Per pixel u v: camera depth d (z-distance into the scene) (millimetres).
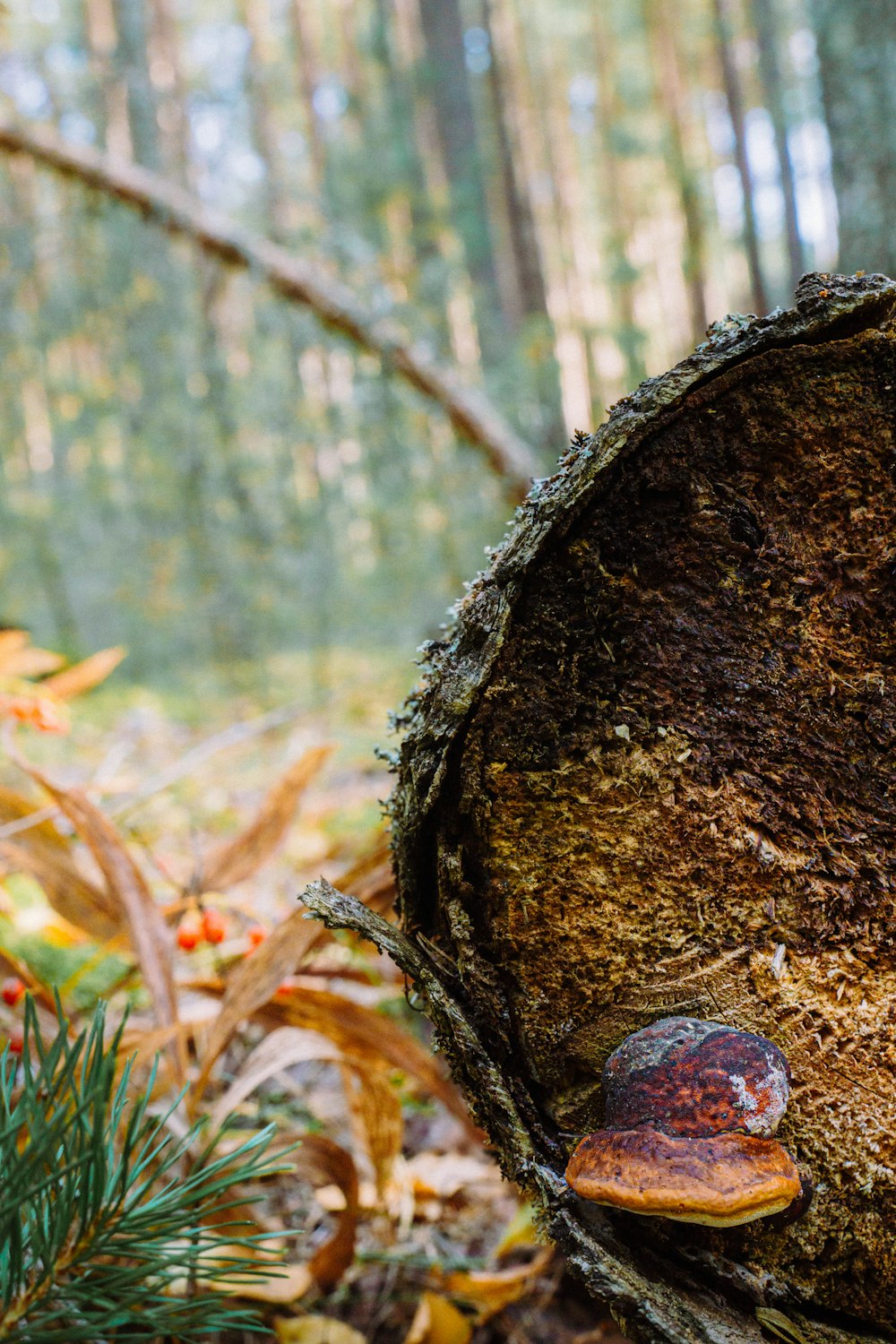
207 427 3660
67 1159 655
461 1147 1028
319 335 3211
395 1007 1222
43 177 3443
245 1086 855
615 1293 660
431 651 756
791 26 7352
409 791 727
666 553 711
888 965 714
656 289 8625
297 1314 876
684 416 700
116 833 929
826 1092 703
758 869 716
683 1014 714
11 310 3543
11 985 900
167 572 4219
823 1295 696
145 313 3453
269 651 3850
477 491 3213
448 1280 878
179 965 1229
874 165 1991
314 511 3869
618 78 9172
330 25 7738
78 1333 646
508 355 3377
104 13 5031
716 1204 624
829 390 695
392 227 3777
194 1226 692
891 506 706
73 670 1152
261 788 2391
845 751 719
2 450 4613
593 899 719
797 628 716
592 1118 711
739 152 7262
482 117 6484
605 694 717
